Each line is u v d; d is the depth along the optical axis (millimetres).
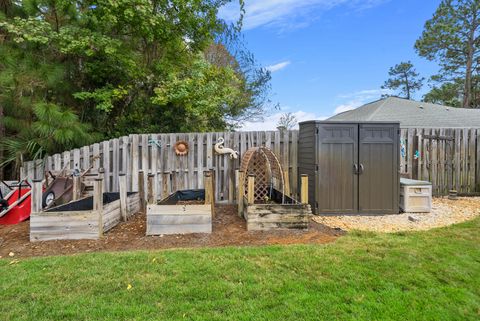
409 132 6953
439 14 19609
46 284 2562
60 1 6777
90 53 6871
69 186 5430
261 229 4188
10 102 6254
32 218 3836
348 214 5215
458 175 7105
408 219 4910
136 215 5320
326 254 3203
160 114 8492
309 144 5461
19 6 7191
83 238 3922
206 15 8797
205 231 4102
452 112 11320
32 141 6055
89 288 2500
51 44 6980
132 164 6051
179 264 2971
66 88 7250
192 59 9117
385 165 5273
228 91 9109
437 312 2176
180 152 6102
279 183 5793
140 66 8086
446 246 3453
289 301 2301
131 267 2904
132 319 2064
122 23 7434
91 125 7270
